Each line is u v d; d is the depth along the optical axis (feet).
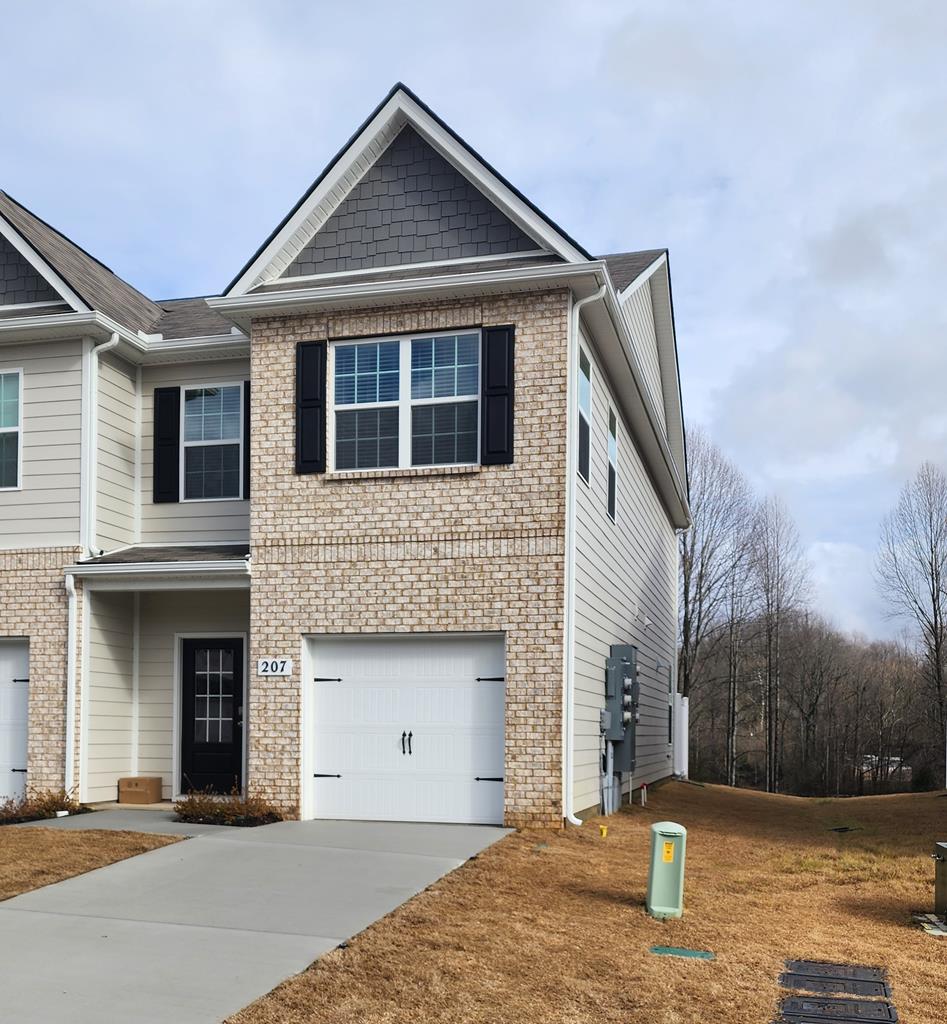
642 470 72.08
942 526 159.33
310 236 49.03
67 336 51.85
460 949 25.23
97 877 32.86
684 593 150.51
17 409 52.34
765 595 164.35
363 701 46.06
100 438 52.16
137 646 54.29
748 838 47.83
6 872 33.32
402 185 48.21
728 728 158.40
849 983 23.89
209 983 22.66
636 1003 22.08
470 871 34.14
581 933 27.12
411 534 45.39
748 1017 21.56
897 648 196.95
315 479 46.73
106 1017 20.62
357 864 35.06
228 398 54.34
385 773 45.47
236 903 29.71
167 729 53.57
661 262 65.21
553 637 43.37
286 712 46.11
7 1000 21.58
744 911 30.71
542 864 35.88
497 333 45.01
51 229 60.34
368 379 46.83
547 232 44.91
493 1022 20.75
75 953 24.90
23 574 51.21
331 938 26.14
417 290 45.11
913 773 168.76
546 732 43.14
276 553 46.91
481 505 44.62
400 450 46.06
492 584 44.24
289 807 45.57
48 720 50.19
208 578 49.26
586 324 48.29
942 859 30.37
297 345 47.52
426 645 45.55
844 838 48.34
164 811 49.29
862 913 30.86
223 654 53.52
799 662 180.45
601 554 52.60
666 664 90.33
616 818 50.31
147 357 54.49
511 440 44.50
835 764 175.01
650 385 69.26
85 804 50.03
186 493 54.39
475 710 44.78
